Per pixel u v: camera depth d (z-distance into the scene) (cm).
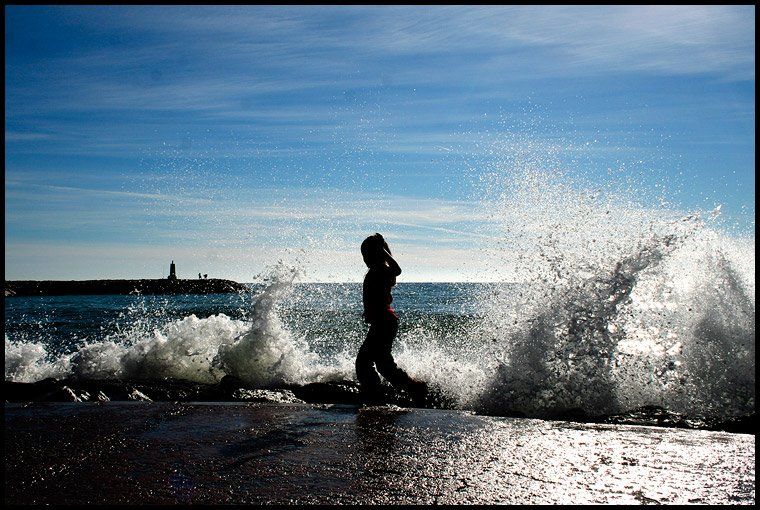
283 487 324
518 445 411
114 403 569
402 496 311
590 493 315
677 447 406
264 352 750
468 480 336
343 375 746
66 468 358
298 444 414
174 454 387
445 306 2345
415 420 496
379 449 400
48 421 480
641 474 346
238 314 2256
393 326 618
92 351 798
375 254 625
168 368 780
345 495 312
